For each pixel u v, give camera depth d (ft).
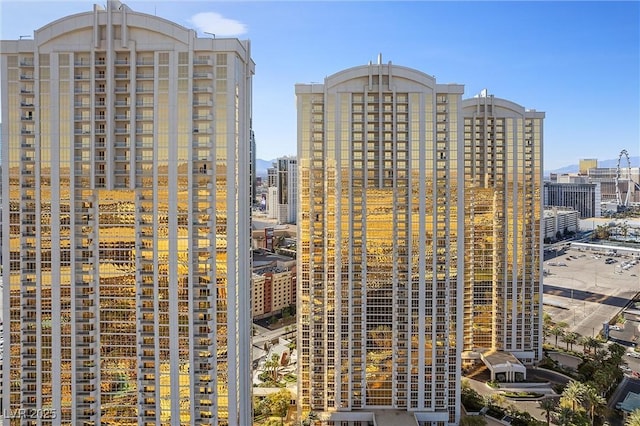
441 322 415.85
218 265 322.14
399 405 420.77
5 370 323.98
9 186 323.16
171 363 322.55
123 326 326.03
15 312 324.39
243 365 345.92
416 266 412.77
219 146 320.09
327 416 417.49
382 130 412.16
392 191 413.18
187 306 320.70
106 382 326.44
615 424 456.86
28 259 323.78
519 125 576.61
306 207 422.41
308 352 426.51
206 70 319.68
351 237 415.64
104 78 321.73
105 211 324.19
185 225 319.27
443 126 412.57
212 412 322.96
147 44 318.04
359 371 422.82
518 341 585.22
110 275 325.42
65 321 323.57
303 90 419.13
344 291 418.72
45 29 319.27
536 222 582.76
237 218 328.08
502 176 579.07
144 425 324.39
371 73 408.26
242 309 343.26
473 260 585.63
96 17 316.60
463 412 465.06
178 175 318.45
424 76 406.82
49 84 321.11
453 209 414.82
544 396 508.94
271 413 457.68
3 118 322.34
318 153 422.41
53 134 319.68
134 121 317.42
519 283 583.17
